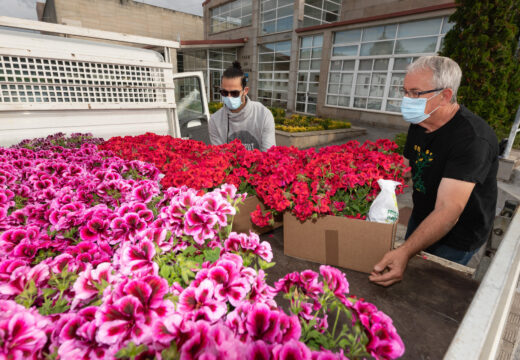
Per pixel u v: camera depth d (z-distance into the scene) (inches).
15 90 97.9
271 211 55.1
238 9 766.5
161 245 32.4
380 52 500.1
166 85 133.5
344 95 566.6
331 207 55.4
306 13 623.2
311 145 376.8
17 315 21.6
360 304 27.0
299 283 30.5
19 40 97.7
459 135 57.8
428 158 67.1
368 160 70.8
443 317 38.7
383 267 43.2
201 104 180.5
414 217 82.3
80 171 64.0
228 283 27.3
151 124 134.3
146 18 863.7
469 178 51.5
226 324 24.7
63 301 27.0
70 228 38.9
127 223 36.4
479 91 226.1
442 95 58.1
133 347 20.1
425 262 50.8
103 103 115.6
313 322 27.0
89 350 21.9
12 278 27.4
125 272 27.5
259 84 759.1
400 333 35.7
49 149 86.9
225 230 39.8
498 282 36.4
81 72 109.4
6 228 40.7
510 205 63.3
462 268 48.8
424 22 441.1
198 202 36.2
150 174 65.6
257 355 20.3
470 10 221.3
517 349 75.3
